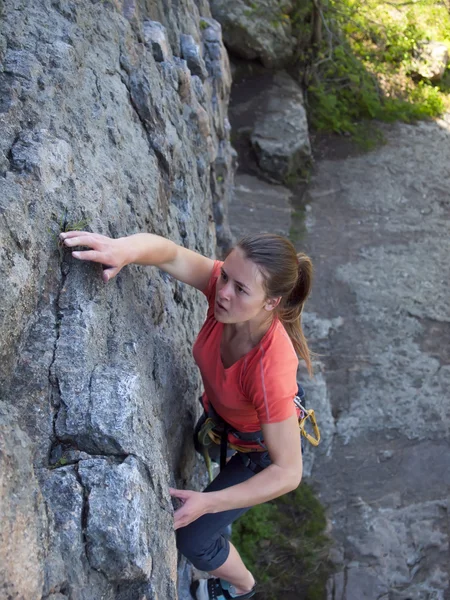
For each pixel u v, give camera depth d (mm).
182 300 3105
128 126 2910
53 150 2076
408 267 7594
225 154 6469
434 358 6652
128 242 2064
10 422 1541
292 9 9953
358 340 6723
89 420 1720
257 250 1967
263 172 8508
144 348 2307
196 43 5211
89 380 1820
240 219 7820
